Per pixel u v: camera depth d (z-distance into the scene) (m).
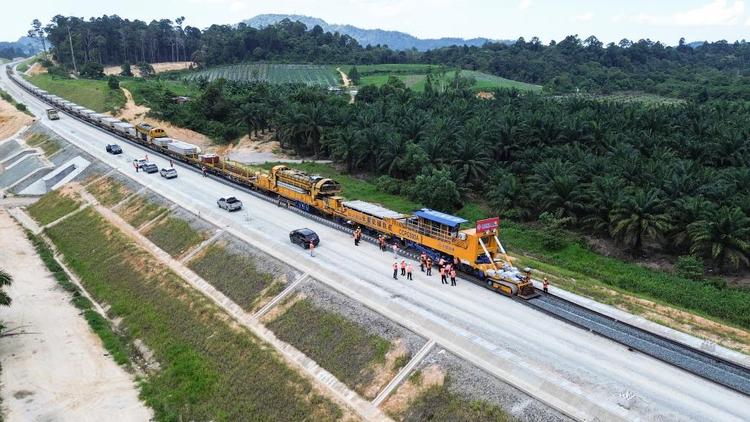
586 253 55.97
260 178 68.56
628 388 28.05
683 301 45.66
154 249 54.62
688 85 170.62
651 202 53.03
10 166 94.81
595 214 57.59
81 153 90.38
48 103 138.50
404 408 29.31
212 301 42.94
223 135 109.56
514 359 30.11
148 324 42.53
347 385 31.89
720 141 71.62
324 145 91.25
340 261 45.56
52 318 45.09
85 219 65.94
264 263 45.59
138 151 92.38
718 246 48.59
